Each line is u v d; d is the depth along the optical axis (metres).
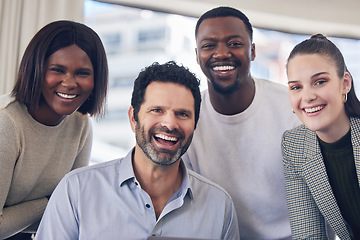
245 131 1.85
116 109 3.08
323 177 1.60
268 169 1.84
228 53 1.76
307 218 1.67
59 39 1.56
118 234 1.44
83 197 1.47
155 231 1.46
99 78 1.66
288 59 1.60
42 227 1.47
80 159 1.92
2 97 1.64
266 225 1.88
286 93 1.89
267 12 2.76
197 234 1.50
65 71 1.57
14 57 2.38
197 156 1.88
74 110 1.62
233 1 2.71
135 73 2.61
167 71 1.48
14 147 1.55
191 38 2.79
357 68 2.94
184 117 1.47
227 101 1.83
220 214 1.55
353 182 1.59
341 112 1.55
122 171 1.51
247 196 1.86
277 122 1.85
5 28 2.38
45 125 1.66
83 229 1.43
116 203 1.48
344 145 1.57
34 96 1.57
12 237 1.76
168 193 1.53
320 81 1.51
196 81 1.52
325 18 2.84
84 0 2.49
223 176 1.88
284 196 1.86
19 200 1.69
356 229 1.68
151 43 4.61
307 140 1.65
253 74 2.92
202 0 2.67
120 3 2.68
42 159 1.68
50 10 2.44
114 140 3.29
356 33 2.93
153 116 1.46
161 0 2.65
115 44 4.68
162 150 1.44
